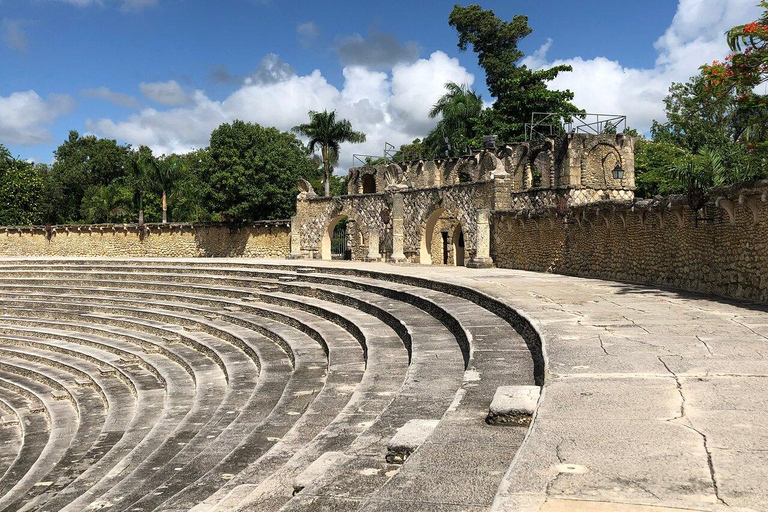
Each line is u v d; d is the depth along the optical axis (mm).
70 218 61781
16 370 22156
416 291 18422
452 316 13188
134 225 45156
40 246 47375
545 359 7777
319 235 38438
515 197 29031
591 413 5648
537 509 3850
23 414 18359
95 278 31938
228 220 42156
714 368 7129
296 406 10812
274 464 7348
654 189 33219
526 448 4859
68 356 22594
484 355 9430
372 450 6312
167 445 10875
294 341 16672
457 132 46062
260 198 41219
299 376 12930
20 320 27156
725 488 4027
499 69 50875
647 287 16312
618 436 5035
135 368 19812
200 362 18297
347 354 13703
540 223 23766
